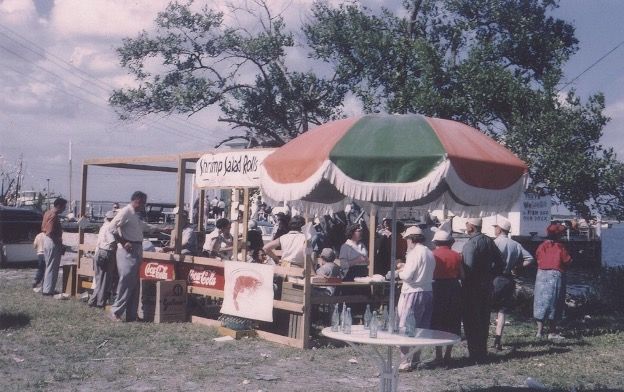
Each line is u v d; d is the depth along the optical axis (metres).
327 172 5.61
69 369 8.96
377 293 11.87
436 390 8.33
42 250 16.59
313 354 10.19
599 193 14.62
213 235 13.95
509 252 11.00
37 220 23.66
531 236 24.20
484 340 10.05
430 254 8.94
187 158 13.44
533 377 9.09
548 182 14.23
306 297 10.70
